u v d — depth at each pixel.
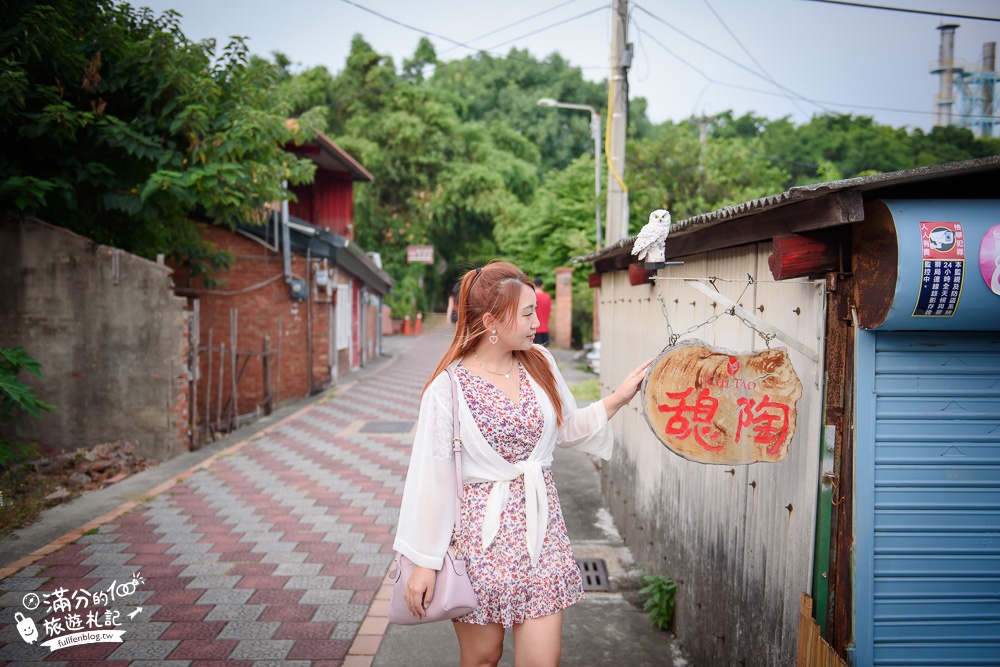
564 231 23.28
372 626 3.92
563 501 6.60
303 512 5.95
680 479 3.94
